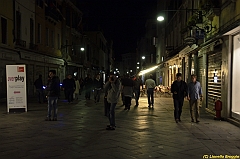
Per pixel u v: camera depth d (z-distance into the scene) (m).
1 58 18.20
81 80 27.98
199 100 10.23
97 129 8.78
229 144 6.99
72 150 6.33
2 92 18.48
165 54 34.03
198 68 16.56
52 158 5.74
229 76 10.38
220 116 10.72
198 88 10.20
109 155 5.97
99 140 7.30
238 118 9.54
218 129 8.85
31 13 23.33
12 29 19.98
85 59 45.50
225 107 10.55
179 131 8.52
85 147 6.60
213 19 13.39
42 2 25.88
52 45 29.00
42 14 25.80
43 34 26.11
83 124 9.66
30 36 23.31
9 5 19.52
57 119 10.75
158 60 42.47
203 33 13.60
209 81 13.60
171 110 13.83
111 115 8.77
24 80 12.80
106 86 8.98
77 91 20.08
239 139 7.52
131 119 10.88
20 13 21.30
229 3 10.83
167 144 6.95
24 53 21.42
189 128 9.01
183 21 22.84
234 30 9.42
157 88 25.19
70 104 16.75
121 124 9.73
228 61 10.38
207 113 12.61
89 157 5.82
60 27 31.70
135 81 15.91
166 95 24.42
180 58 23.30
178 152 6.26
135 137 7.68
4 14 18.81
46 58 26.48
